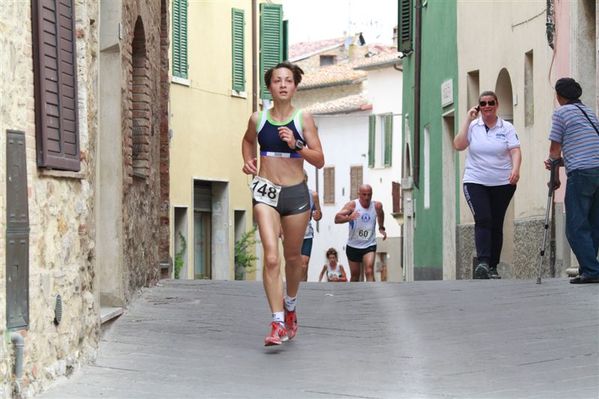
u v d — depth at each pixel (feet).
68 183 34.71
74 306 34.88
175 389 31.89
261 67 146.20
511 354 36.55
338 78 238.48
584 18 64.90
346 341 40.09
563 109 53.83
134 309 47.96
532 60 75.82
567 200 53.52
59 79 33.01
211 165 127.95
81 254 36.22
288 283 40.04
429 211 107.14
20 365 28.76
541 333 40.06
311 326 43.62
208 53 127.44
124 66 49.73
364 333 41.78
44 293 31.63
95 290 38.19
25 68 30.45
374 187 228.22
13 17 29.32
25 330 29.78
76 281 35.24
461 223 93.40
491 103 62.80
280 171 38.65
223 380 33.30
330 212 241.14
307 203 38.99
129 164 50.52
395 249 222.69
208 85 127.44
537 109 73.15
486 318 44.09
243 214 137.59
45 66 31.78
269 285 38.06
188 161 122.01
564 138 53.78
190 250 121.90
